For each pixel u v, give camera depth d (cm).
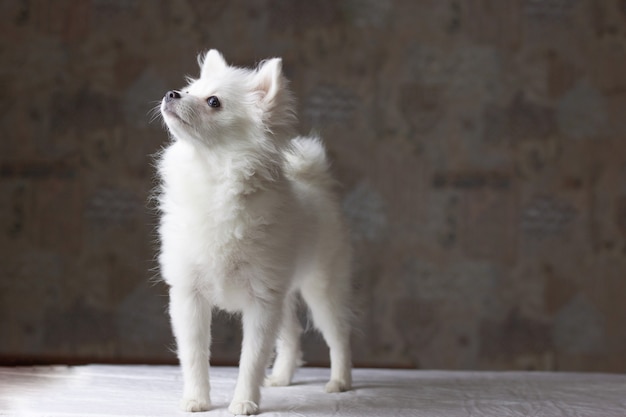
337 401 257
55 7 522
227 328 510
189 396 237
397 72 525
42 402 243
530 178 527
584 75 532
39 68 520
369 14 526
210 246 236
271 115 244
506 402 260
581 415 241
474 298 520
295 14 524
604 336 523
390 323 517
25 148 518
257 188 238
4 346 510
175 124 233
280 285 241
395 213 521
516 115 528
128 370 310
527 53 530
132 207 517
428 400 262
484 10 530
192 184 238
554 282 523
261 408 242
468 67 528
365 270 519
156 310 512
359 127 523
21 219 516
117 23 521
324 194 294
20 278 514
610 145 530
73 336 512
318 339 509
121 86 521
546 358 520
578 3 532
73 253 515
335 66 524
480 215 523
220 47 521
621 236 527
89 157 519
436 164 524
